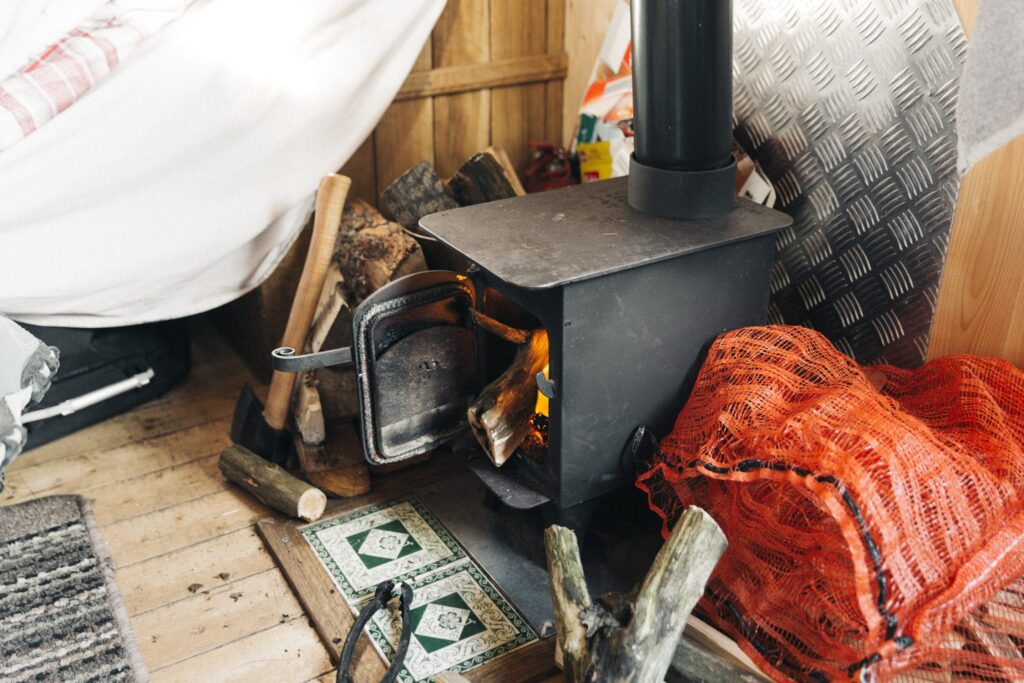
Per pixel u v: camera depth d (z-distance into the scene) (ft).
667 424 6.23
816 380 5.86
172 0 7.05
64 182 6.66
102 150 6.72
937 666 4.99
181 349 8.69
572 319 5.46
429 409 6.59
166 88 6.79
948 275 6.25
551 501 6.08
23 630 5.86
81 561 6.44
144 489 7.33
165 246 7.12
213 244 7.29
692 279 5.86
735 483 5.52
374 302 6.02
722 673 5.20
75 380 7.64
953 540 4.81
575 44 8.95
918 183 6.24
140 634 5.92
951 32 5.82
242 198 7.30
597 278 5.43
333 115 7.45
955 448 5.34
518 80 8.93
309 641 5.90
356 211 7.94
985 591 4.75
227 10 6.92
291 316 7.13
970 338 6.24
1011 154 5.70
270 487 6.95
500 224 6.13
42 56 6.67
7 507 6.95
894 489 4.83
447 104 8.73
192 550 6.68
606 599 5.33
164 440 7.95
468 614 6.00
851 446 5.01
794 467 5.03
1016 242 5.81
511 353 6.88
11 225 6.62
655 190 6.10
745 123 7.26
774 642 5.27
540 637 5.79
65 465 7.59
